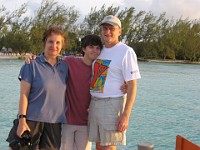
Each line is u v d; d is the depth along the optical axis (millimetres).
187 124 13555
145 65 65188
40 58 4211
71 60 4543
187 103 19719
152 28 81250
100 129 4469
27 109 4129
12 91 21344
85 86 4547
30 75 4102
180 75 43688
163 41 81750
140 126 12648
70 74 4488
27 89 4102
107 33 4371
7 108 15219
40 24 70625
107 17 4398
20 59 62312
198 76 43125
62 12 74000
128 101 4293
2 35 68875
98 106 4434
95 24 78500
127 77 4293
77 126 4664
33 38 67125
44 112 4113
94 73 4492
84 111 4633
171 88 28250
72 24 74250
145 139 10727
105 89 4387
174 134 11664
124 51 4340
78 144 4734
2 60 58406
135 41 82312
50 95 4141
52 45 4172
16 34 68188
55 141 4242
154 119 14273
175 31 83812
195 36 86375
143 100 20203
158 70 51406
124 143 4488
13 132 4117
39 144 4227
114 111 4383
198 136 11719
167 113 15992
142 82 32375
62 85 4246
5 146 9000
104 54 4453
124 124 4258
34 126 4129
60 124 4332
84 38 4543
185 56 86312
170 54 82250
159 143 10328
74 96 4562
